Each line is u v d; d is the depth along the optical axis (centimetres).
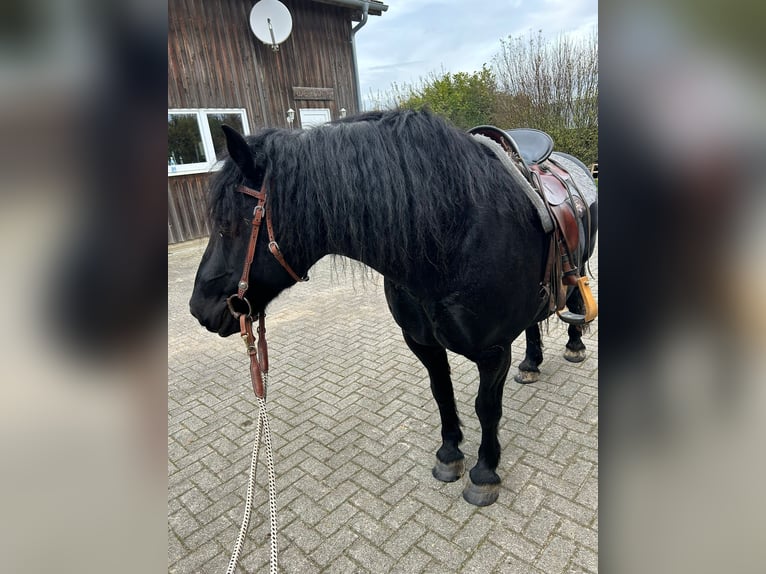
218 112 639
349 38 775
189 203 638
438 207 119
